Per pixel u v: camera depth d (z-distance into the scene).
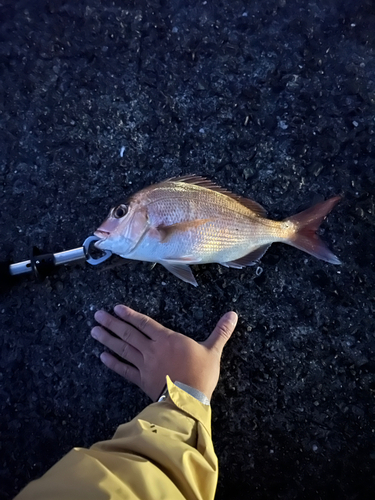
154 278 0.56
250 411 0.55
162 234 0.48
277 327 0.55
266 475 0.54
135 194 0.49
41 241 0.57
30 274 0.56
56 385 0.56
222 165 0.57
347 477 0.54
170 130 0.57
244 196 0.56
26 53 0.59
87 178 0.57
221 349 0.52
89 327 0.56
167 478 0.32
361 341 0.55
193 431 0.40
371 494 0.53
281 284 0.56
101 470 0.31
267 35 0.57
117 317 0.55
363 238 0.56
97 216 0.57
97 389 0.56
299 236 0.52
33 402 0.56
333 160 0.56
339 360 0.55
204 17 0.58
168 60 0.58
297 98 0.57
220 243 0.51
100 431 0.55
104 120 0.58
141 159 0.57
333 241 0.56
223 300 0.56
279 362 0.55
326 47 0.57
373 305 0.55
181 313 0.56
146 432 0.36
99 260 0.51
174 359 0.51
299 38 0.57
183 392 0.42
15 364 0.56
